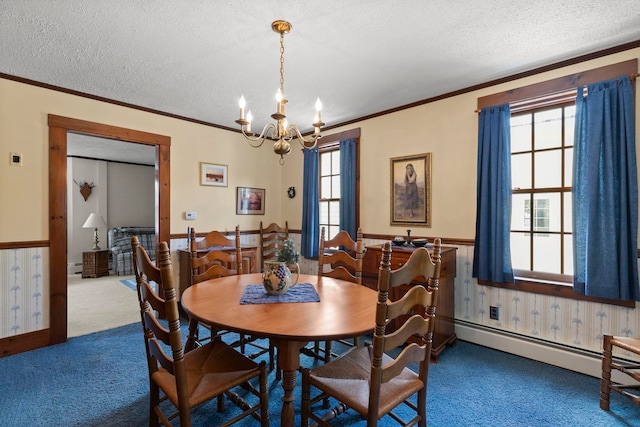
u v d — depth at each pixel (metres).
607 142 2.10
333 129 3.98
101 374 2.27
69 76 2.62
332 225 4.16
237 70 2.51
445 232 2.98
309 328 1.32
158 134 3.48
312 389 2.07
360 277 2.34
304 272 4.37
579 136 2.23
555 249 2.48
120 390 2.07
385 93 2.98
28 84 2.67
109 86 2.82
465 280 2.84
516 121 2.68
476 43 2.12
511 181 2.56
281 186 4.75
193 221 3.79
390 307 1.19
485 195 2.64
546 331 2.43
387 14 1.81
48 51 2.21
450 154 2.95
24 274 2.66
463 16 1.83
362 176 3.66
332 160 4.18
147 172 7.30
